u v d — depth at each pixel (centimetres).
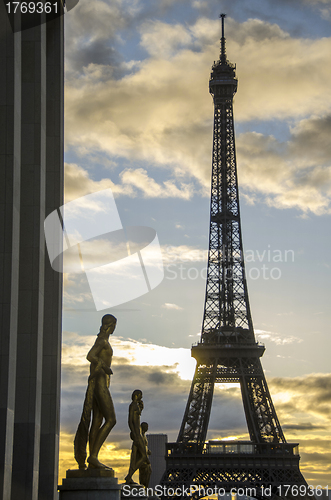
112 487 4716
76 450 4984
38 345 6359
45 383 7200
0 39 5869
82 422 4978
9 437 5356
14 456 6116
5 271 5559
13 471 6088
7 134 5756
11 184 5700
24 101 6800
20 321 6356
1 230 5631
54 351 7275
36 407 6238
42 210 6688
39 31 6944
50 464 7056
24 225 6531
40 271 6500
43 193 6775
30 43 6906
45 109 7256
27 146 6700
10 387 5441
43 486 7012
